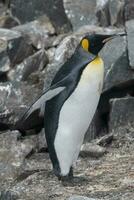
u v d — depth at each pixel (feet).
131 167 46.39
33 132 55.31
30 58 59.31
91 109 44.42
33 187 44.11
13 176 46.44
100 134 54.75
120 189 42.11
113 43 56.34
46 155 51.67
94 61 43.80
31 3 66.59
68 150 44.57
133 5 64.13
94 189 42.70
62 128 44.29
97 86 43.80
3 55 59.62
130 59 54.65
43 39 62.90
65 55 58.34
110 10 65.31
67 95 43.60
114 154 49.83
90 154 49.65
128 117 54.70
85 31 61.31
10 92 55.72
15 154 48.80
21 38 60.95
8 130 54.95
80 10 65.92
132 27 57.31
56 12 65.67
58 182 44.80
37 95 55.77
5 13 68.90
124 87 55.83
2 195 42.01
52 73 56.18
